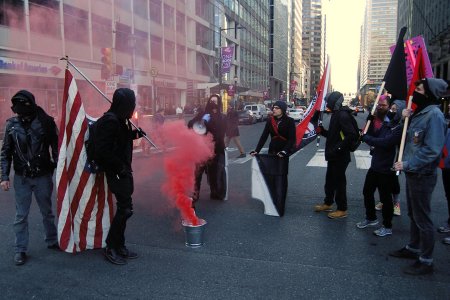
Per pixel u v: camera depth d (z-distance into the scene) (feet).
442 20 146.41
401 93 15.11
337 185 17.63
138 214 18.10
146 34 48.70
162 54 54.44
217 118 19.94
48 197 13.28
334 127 17.42
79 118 13.05
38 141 12.67
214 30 98.37
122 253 12.97
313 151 43.86
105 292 10.72
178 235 15.34
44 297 10.44
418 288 10.96
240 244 14.43
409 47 16.29
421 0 188.03
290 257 13.20
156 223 16.80
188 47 67.77
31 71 41.22
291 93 325.83
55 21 42.39
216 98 19.88
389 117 16.80
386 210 15.21
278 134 18.25
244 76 184.34
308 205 20.13
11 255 13.26
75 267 12.34
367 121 15.37
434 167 11.30
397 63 15.06
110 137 11.75
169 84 64.39
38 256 13.21
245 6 181.78
